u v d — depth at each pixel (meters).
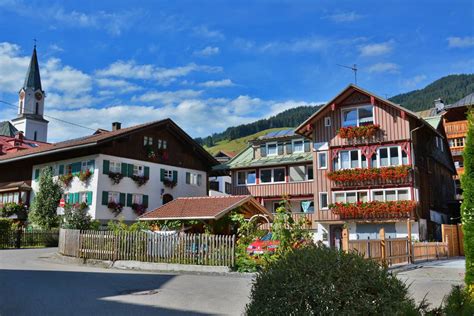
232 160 47.59
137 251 21.50
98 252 22.81
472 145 11.22
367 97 37.25
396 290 6.40
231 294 13.38
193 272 19.34
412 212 34.16
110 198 39.62
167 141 45.81
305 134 40.78
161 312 10.82
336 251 6.80
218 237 19.59
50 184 40.91
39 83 97.44
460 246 31.50
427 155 40.31
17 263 22.44
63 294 13.33
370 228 36.25
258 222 25.92
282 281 6.52
